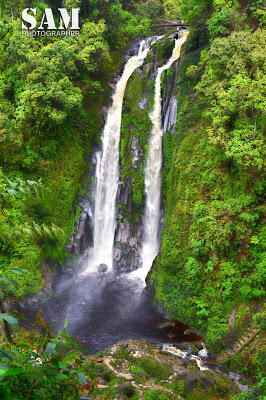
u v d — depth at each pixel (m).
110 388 10.49
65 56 20.86
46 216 19.56
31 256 18.05
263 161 14.00
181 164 17.77
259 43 14.59
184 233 16.52
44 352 2.71
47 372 2.25
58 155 21.44
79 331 15.27
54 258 19.67
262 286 13.67
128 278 20.22
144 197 21.44
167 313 16.14
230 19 16.78
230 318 13.99
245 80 13.59
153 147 21.48
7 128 18.42
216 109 15.04
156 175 21.20
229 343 13.47
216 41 15.21
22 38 20.86
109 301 17.88
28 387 2.20
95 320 16.17
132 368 11.76
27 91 19.28
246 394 8.85
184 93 19.88
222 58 14.77
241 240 14.57
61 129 21.58
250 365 12.30
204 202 16.06
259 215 14.48
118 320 16.20
